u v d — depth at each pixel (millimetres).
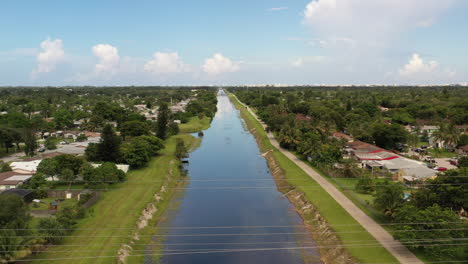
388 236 45875
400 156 87312
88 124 144500
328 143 97562
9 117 129500
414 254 40844
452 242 39219
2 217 40094
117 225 51000
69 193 63031
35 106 198500
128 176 77562
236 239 50656
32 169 75312
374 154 89875
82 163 73562
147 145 89375
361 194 63844
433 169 76188
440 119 143750
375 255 41188
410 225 41938
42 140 124500
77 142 111000
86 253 42156
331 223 51906
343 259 42281
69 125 152625
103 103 171375
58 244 44188
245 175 86438
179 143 104312
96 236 47125
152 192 67188
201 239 50562
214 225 55750
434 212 42000
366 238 45594
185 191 73500
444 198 48531
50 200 61125
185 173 87938
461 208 48125
